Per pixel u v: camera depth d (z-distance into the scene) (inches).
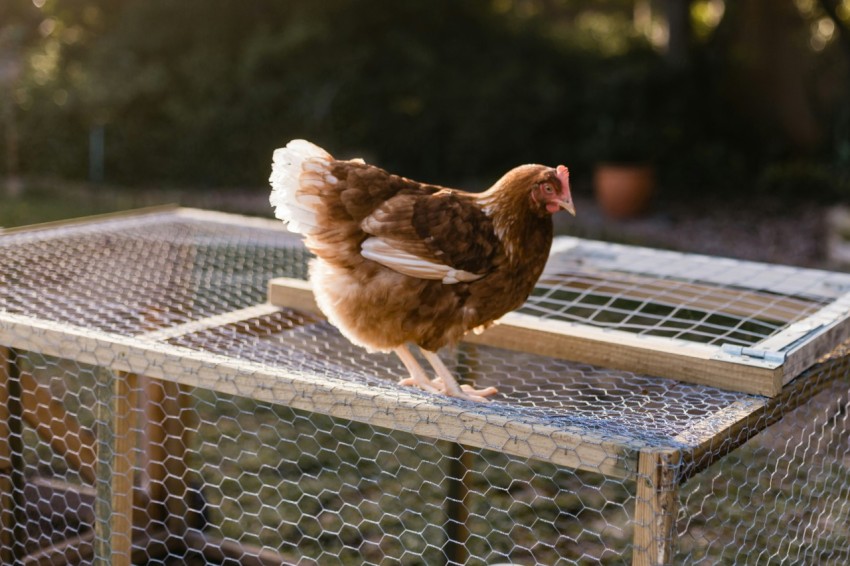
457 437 76.7
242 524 140.9
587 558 131.5
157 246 148.6
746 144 544.1
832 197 485.4
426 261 91.9
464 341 113.4
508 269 95.3
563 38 581.6
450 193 96.2
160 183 505.7
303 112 508.4
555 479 157.6
